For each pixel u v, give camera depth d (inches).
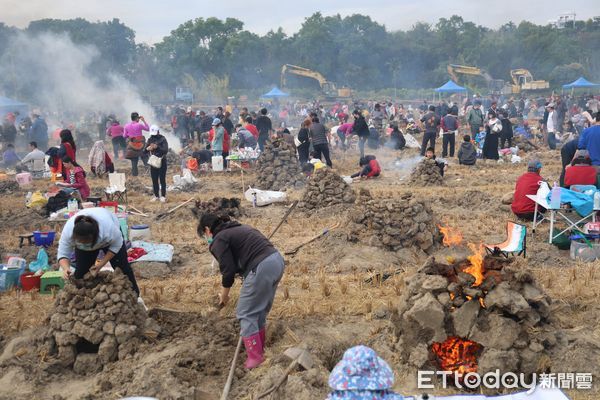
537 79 3393.2
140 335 297.1
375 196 659.4
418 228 449.4
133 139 849.5
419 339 275.4
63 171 605.0
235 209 583.8
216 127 892.0
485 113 1561.3
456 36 3693.4
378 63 3563.0
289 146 759.1
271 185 747.4
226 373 277.4
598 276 383.6
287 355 274.2
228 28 3668.8
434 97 2891.2
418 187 736.3
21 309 343.6
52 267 412.8
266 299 279.3
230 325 312.7
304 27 3641.7
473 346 270.7
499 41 3572.8
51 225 549.0
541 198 494.0
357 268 411.5
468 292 270.1
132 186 749.3
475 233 506.0
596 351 269.6
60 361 285.6
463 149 897.5
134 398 209.6
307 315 330.6
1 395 265.9
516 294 269.0
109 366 283.0
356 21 3772.1
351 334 307.6
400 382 267.4
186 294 366.0
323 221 552.1
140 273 405.7
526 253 444.8
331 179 597.9
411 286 283.9
